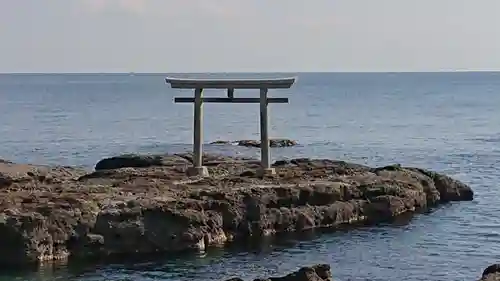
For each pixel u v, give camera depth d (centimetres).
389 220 3872
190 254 3219
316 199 3734
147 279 2883
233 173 4169
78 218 3172
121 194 3469
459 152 7038
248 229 3462
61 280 2867
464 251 3319
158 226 3262
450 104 15500
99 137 8431
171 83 4141
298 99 17700
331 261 3142
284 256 3209
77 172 4603
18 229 3039
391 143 7900
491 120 11194
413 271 3011
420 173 4453
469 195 4500
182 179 3903
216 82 4100
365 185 3941
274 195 3609
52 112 12525
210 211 3409
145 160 4641
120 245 3194
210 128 9938
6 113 12150
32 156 6650
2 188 3672
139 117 11550
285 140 7744
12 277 2897
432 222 3853
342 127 9900
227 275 2933
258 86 4091
